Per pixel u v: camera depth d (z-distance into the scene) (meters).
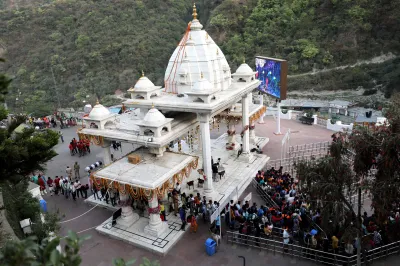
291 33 59.69
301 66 58.81
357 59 57.19
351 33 57.94
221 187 22.14
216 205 18.56
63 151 31.31
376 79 54.34
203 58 21.31
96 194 22.19
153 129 17.94
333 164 13.08
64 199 22.48
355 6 58.34
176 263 15.70
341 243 14.70
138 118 21.88
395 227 14.38
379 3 57.41
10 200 16.53
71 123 38.75
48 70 55.28
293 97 56.47
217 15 61.97
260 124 36.47
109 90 51.41
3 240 12.05
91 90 51.62
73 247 4.39
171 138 18.56
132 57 54.44
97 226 18.80
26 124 37.59
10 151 8.36
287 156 27.39
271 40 58.69
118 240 17.77
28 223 16.02
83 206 21.45
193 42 21.56
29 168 9.40
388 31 56.28
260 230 16.64
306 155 27.20
